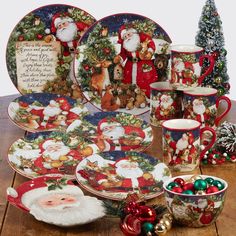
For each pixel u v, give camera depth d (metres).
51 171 2.12
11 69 2.63
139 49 2.61
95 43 2.58
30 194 1.92
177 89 2.45
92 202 1.88
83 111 2.52
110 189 2.00
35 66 2.65
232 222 1.83
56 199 1.90
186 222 1.80
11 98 2.82
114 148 2.29
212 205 1.79
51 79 2.67
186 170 2.15
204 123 2.38
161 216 1.80
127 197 1.84
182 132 2.13
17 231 1.80
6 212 1.89
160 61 2.63
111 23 2.57
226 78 2.68
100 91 2.62
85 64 2.59
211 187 1.80
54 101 2.53
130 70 2.62
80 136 2.28
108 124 2.39
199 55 2.42
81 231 1.80
